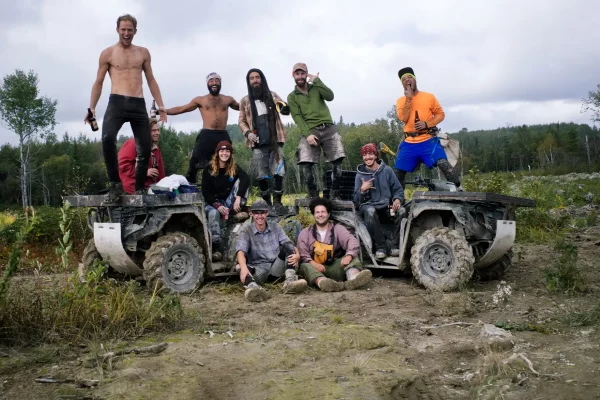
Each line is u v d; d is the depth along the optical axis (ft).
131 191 24.35
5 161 203.92
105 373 11.62
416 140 24.88
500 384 11.18
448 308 17.02
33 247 31.12
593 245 29.91
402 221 22.12
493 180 43.57
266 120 25.20
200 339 14.07
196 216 21.61
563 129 462.60
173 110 26.53
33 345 13.25
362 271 20.49
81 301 14.38
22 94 141.08
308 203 23.82
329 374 11.58
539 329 14.84
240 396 10.59
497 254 21.25
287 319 16.26
